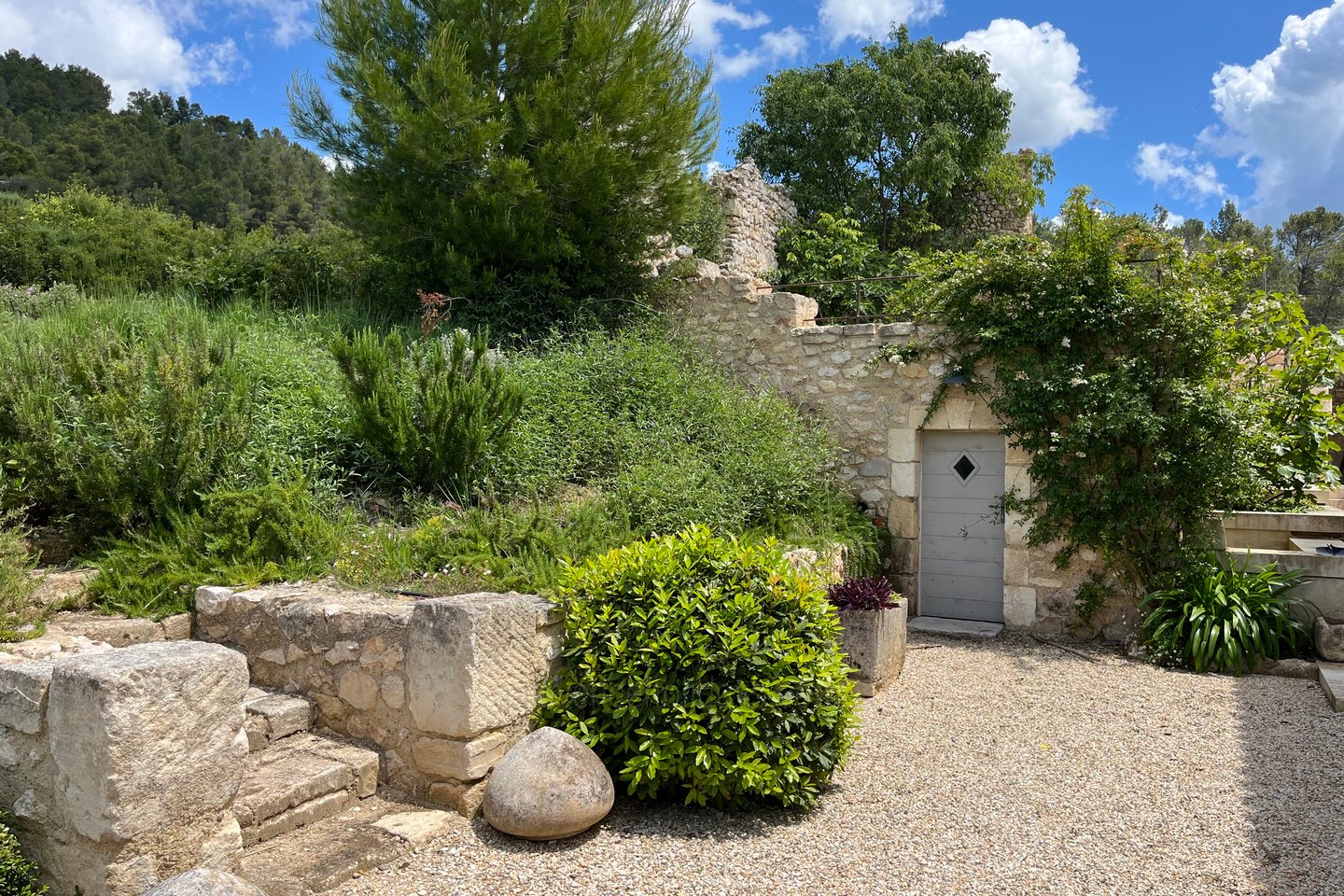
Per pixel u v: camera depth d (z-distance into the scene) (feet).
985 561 26.76
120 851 8.36
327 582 15.29
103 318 24.68
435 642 12.09
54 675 8.70
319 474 19.77
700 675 12.31
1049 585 25.09
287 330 27.20
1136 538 23.48
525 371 25.02
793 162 55.62
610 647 12.84
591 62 30.27
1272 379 26.14
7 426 16.38
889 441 27.25
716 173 41.98
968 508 26.94
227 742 9.36
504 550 16.42
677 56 32.27
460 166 30.66
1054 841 11.68
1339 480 27.27
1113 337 23.76
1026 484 25.36
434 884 10.27
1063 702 18.37
